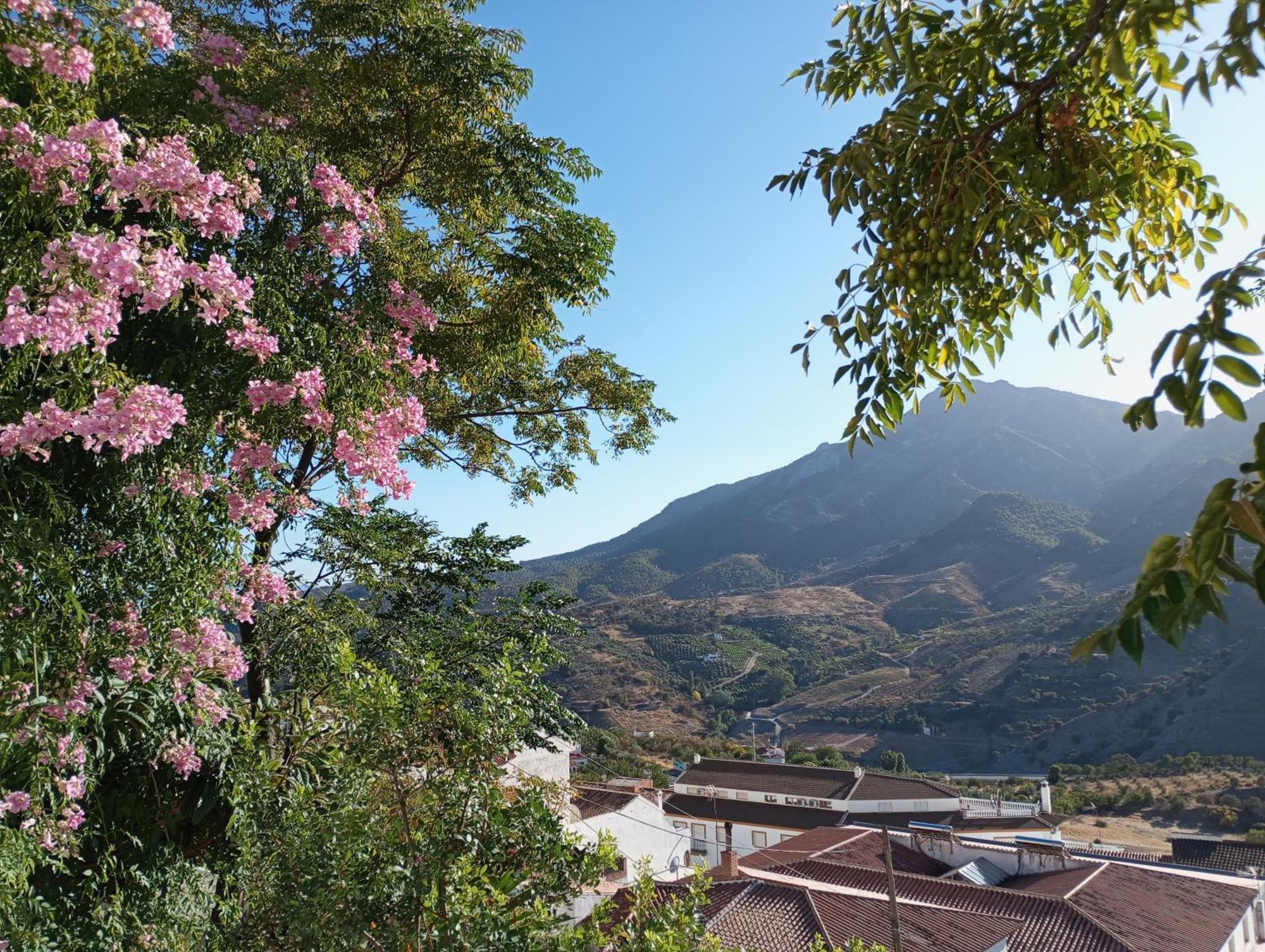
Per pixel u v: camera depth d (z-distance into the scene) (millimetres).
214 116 6359
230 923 4680
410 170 9977
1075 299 3117
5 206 4477
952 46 2670
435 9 9477
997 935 16359
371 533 9359
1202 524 1330
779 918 15594
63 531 5230
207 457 6004
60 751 5023
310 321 6617
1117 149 2750
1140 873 21750
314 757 5258
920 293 2664
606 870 4020
